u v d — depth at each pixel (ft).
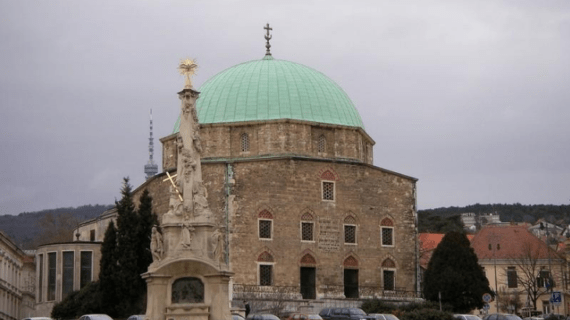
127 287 262.26
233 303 258.37
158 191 303.68
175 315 155.84
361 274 301.43
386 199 309.42
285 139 303.27
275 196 291.17
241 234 286.46
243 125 307.37
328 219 298.15
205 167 290.56
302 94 314.76
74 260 311.68
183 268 157.69
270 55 342.23
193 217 159.94
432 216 584.40
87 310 269.64
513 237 387.96
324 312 250.78
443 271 304.09
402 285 308.19
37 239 572.92
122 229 266.98
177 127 322.55
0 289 363.97
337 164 302.25
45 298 313.73
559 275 374.63
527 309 337.31
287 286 288.51
